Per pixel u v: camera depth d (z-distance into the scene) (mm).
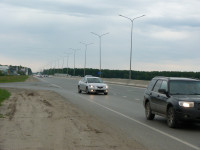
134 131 12523
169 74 94875
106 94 36406
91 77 37750
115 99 29375
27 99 27328
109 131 12336
